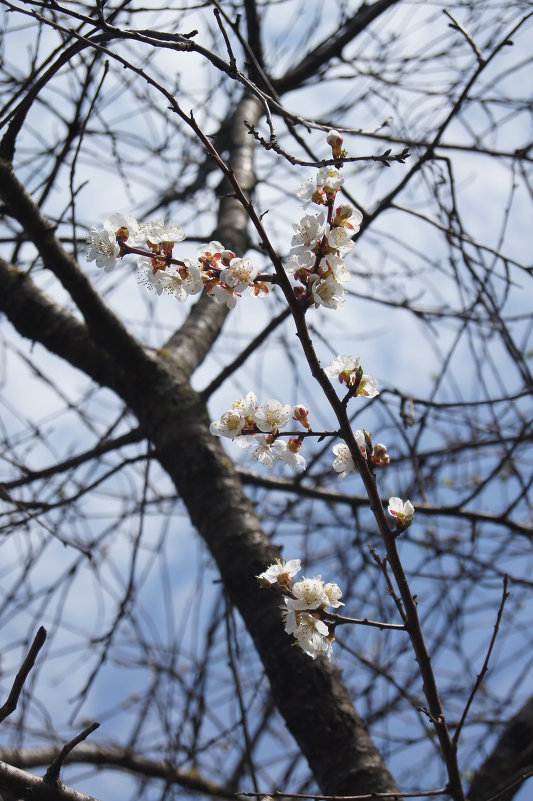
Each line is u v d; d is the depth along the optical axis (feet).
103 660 11.72
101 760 16.38
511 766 12.46
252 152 16.72
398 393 12.53
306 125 8.41
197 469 10.93
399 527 5.61
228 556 10.02
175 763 11.89
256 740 15.58
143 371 11.80
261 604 9.50
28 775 5.28
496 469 13.12
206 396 13.26
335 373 6.00
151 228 6.28
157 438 11.51
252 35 15.33
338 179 5.73
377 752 8.57
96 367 12.30
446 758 5.54
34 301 12.59
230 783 15.78
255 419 5.98
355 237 12.58
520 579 14.65
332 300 5.60
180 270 6.15
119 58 6.31
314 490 14.38
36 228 10.51
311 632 5.60
